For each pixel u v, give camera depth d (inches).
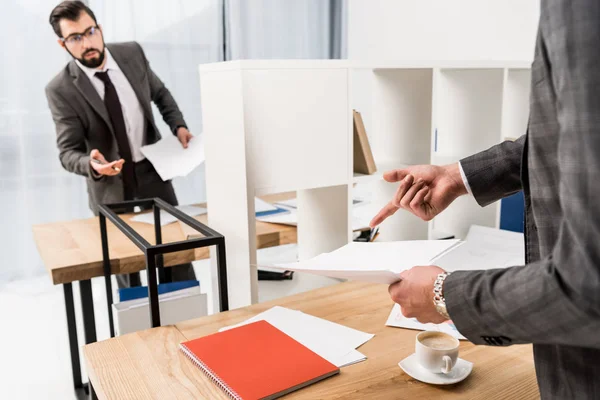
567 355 26.4
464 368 38.2
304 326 45.3
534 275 24.0
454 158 88.8
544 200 26.0
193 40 146.0
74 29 97.4
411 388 36.1
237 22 148.9
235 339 41.7
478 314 26.4
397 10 142.6
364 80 155.8
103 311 119.0
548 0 23.1
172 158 87.4
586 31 21.1
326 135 63.5
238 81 56.1
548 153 25.4
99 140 104.8
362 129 72.8
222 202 63.4
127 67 106.8
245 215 58.9
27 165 132.5
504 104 83.9
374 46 152.8
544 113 25.1
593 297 21.2
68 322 82.7
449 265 64.8
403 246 45.6
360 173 74.4
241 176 58.3
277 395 34.4
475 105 87.7
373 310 49.2
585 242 21.2
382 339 43.3
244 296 61.7
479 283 26.8
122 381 36.9
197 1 144.6
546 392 28.0
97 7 132.7
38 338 108.3
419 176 44.3
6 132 129.6
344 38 163.0
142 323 53.1
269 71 57.4
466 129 89.8
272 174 59.8
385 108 82.5
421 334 40.1
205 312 55.8
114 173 90.0
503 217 87.5
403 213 84.0
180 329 45.3
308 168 62.6
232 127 58.6
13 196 132.8
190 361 39.6
